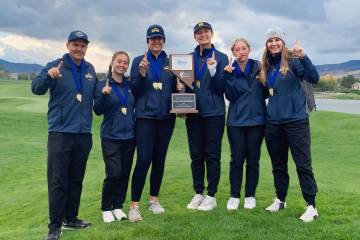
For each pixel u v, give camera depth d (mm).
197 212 7039
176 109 6715
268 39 6312
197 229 6188
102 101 6586
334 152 19656
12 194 12344
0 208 11016
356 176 12742
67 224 6793
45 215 9758
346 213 6750
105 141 6766
